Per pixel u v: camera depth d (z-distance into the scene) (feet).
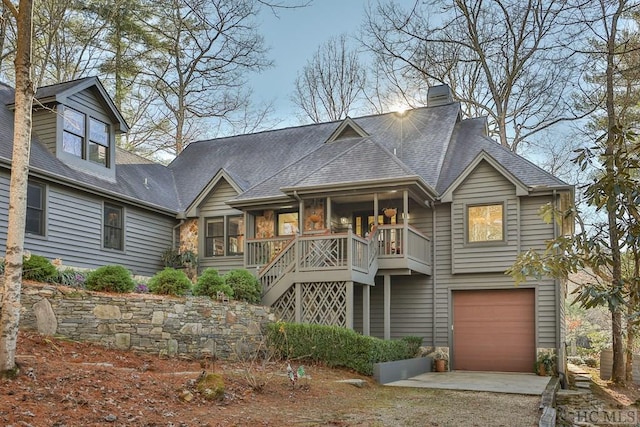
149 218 58.80
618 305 19.16
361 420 25.67
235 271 47.57
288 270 47.67
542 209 24.68
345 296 45.32
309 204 55.52
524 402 32.19
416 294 55.06
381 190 49.70
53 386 22.66
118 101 86.22
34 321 31.30
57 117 48.98
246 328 42.47
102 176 53.88
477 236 52.90
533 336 51.11
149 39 84.64
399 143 62.23
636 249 19.27
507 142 79.77
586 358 75.10
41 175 45.01
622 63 65.62
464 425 25.55
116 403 22.45
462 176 53.06
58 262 37.96
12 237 23.20
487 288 52.34
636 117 69.21
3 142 44.06
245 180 63.52
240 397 27.81
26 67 24.18
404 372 44.68
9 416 18.78
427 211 55.47
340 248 47.06
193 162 72.23
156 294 39.04
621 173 18.79
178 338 36.73
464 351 53.21
